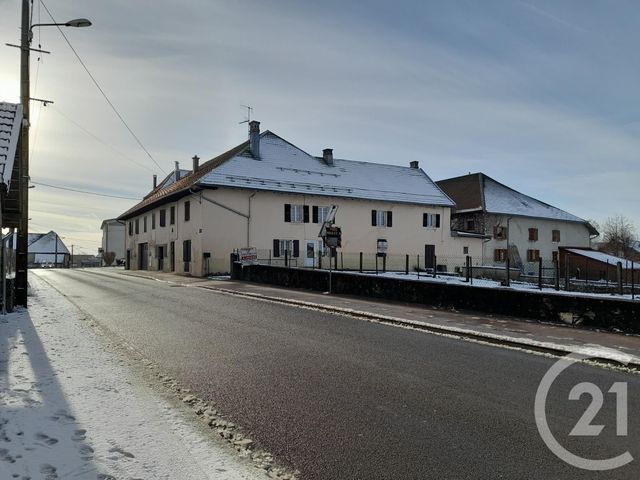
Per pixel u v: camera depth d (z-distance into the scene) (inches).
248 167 1366.9
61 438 166.2
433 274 1253.7
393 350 321.4
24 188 506.9
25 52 510.6
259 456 161.8
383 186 1611.7
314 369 270.1
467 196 2028.8
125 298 633.0
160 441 170.4
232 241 1254.3
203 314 481.7
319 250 1380.4
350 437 177.5
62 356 288.8
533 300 451.2
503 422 192.7
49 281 1013.2
